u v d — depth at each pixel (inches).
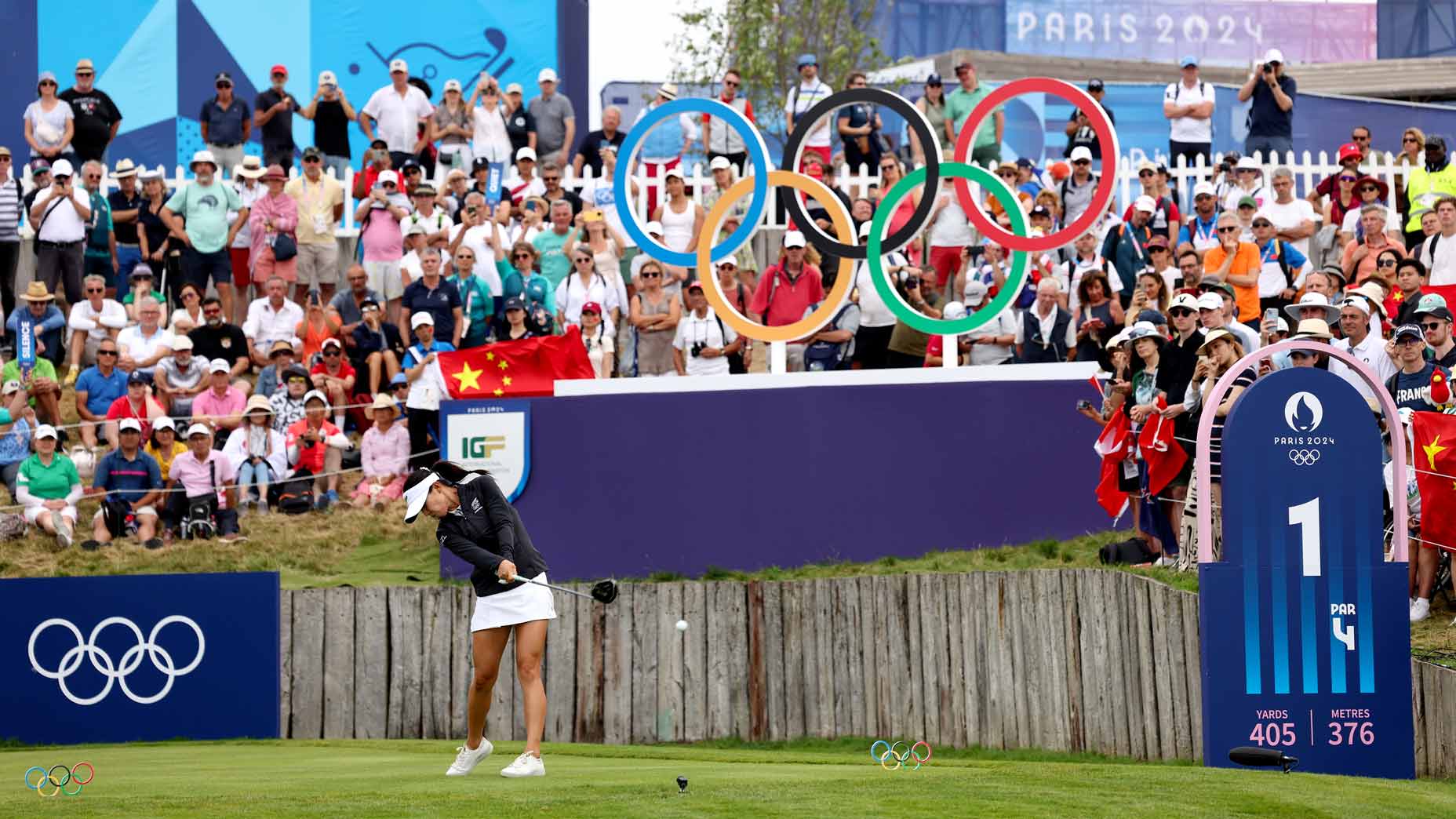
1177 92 1540.4
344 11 1711.4
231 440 1136.2
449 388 1074.1
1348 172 1358.3
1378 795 566.9
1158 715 804.6
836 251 1062.4
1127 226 1249.4
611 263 1288.1
